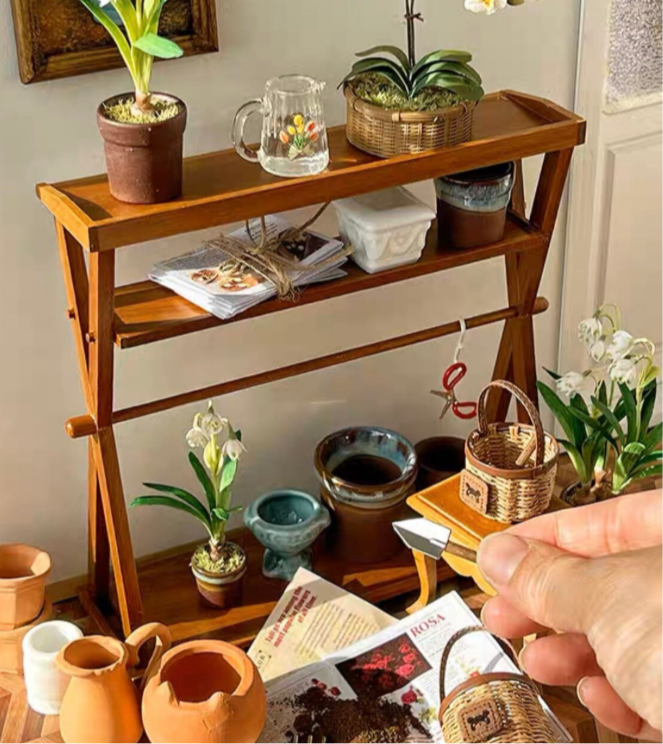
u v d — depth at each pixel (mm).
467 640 2055
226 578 2186
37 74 1868
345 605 2168
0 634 2092
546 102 2086
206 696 1965
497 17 2258
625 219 2604
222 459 2131
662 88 2502
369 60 1955
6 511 2207
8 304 2043
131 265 2121
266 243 2014
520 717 1726
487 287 2523
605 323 2703
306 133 1847
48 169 1975
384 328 2438
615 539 1052
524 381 2334
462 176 2039
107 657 1955
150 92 1853
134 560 2213
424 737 1914
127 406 2236
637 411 2223
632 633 780
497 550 884
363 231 1968
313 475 2506
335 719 1940
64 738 1934
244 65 2066
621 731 1026
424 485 2420
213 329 2242
